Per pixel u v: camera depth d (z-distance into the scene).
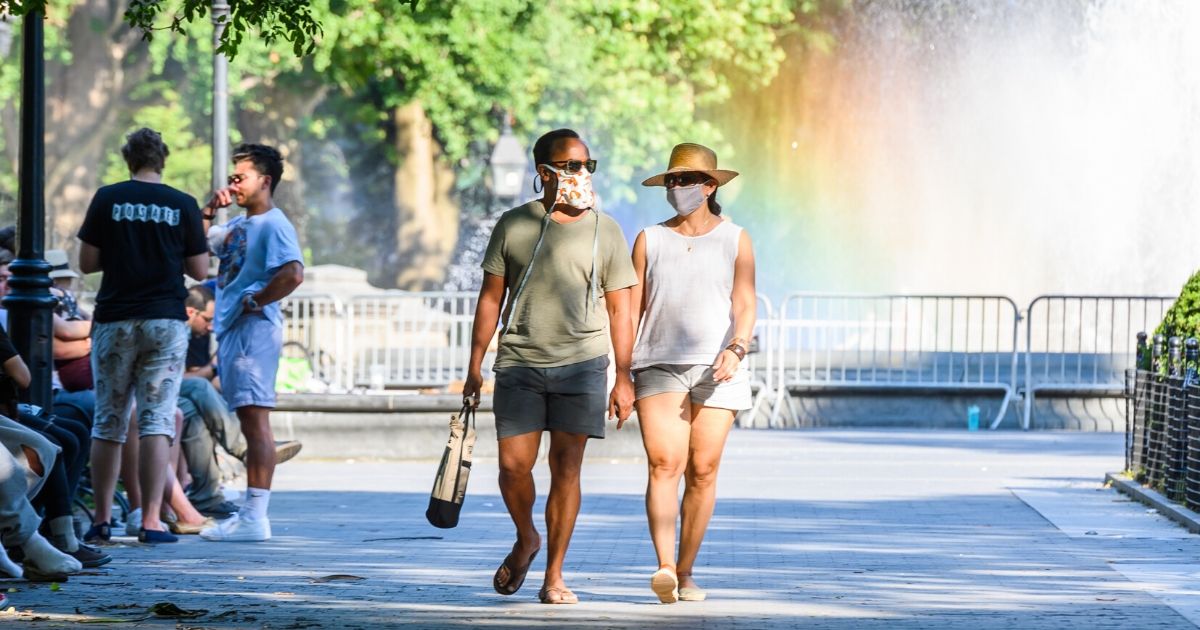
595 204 27.39
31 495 28.94
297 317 76.12
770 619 25.39
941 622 25.19
